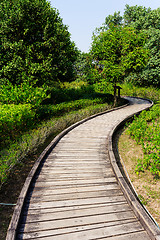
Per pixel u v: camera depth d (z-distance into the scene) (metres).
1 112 6.64
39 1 12.56
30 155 6.45
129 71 15.34
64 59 14.44
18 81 12.05
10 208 4.00
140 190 4.66
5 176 4.61
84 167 5.06
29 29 12.45
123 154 6.74
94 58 15.41
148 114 10.66
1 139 6.78
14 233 2.77
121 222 3.20
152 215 3.81
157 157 5.22
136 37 13.74
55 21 14.91
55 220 3.22
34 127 8.20
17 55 11.90
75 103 13.10
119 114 11.89
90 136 7.63
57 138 7.05
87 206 3.57
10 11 11.48
